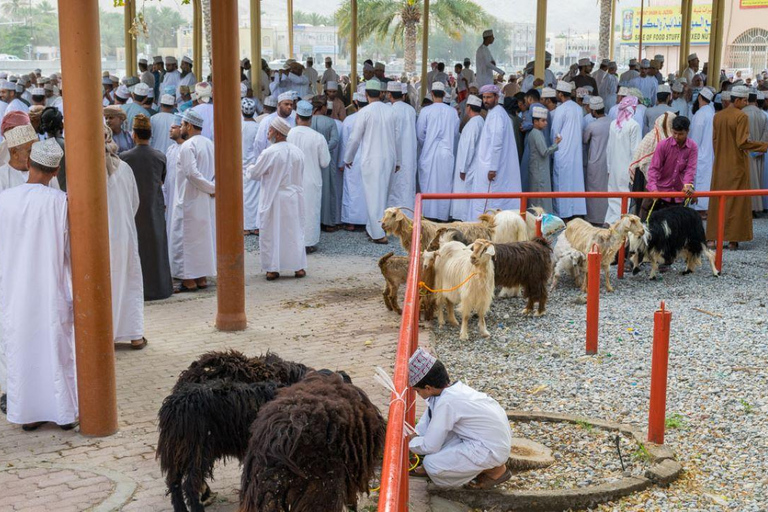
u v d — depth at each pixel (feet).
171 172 33.35
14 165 20.62
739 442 18.69
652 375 18.34
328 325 27.55
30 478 16.48
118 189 23.59
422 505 16.15
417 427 17.48
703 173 46.57
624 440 18.85
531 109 45.19
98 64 17.80
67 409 18.67
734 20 206.80
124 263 24.03
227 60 25.27
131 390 21.40
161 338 25.94
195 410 13.44
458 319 29.09
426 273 27.58
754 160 47.67
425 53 68.28
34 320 18.30
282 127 33.32
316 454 11.66
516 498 16.24
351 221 44.88
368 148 41.47
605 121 44.47
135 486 16.12
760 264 36.76
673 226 33.53
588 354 24.99
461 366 24.14
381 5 159.12
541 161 42.34
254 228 44.09
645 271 35.91
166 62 67.67
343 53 345.51
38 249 18.10
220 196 26.17
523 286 28.99
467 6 161.79
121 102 51.06
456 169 43.86
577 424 19.74
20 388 18.45
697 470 17.47
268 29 340.59
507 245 28.12
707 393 21.65
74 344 18.70
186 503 13.92
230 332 26.68
